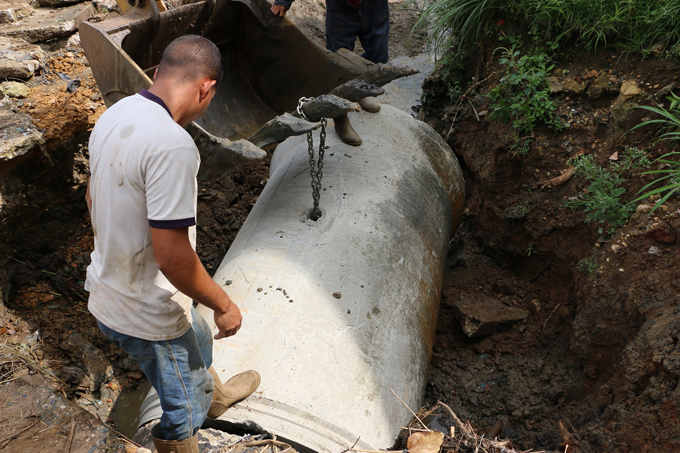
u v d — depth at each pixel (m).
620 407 2.95
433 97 5.73
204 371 2.02
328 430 2.38
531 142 4.39
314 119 3.17
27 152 3.95
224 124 4.52
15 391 2.66
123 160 1.59
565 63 4.46
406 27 7.09
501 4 4.88
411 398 2.86
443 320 4.42
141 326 1.80
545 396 3.68
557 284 4.32
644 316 3.22
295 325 2.66
